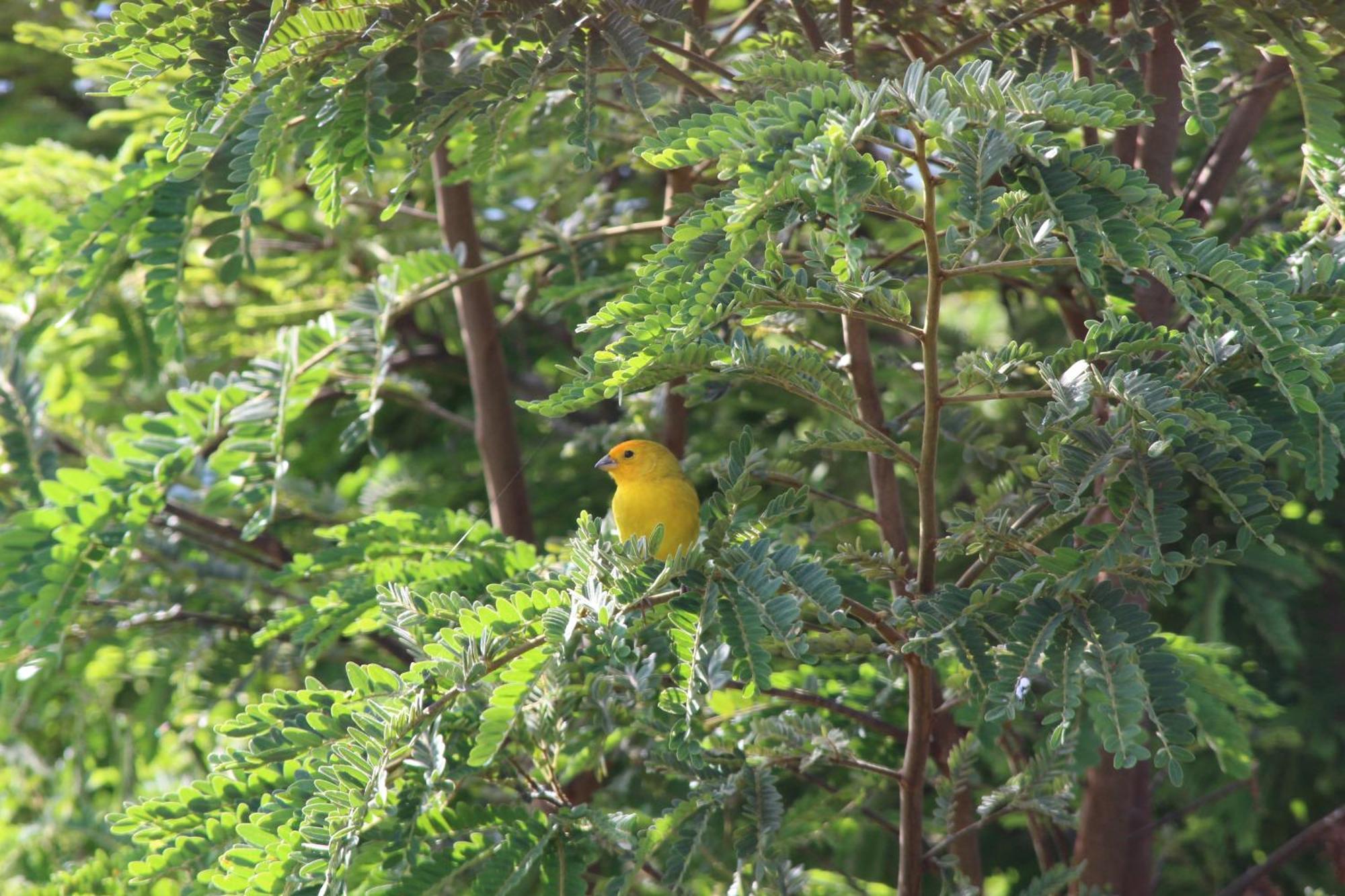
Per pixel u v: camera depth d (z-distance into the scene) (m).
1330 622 13.20
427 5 6.66
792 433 14.80
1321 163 6.98
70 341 13.87
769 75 5.79
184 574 12.15
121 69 9.73
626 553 5.70
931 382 5.57
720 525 5.86
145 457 8.31
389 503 14.07
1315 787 13.39
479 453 15.38
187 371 14.05
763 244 5.62
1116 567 5.11
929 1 8.45
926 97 4.72
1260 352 5.24
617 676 6.58
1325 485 5.61
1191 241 5.01
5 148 12.59
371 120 6.82
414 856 6.43
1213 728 8.83
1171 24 7.85
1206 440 5.32
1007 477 8.38
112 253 8.00
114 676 13.62
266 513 8.26
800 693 7.82
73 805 13.70
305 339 9.21
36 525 7.81
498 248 14.92
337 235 13.30
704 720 7.95
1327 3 7.03
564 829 6.84
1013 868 13.84
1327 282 6.08
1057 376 5.71
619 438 11.03
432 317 15.99
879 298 5.24
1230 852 13.55
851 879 10.17
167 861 6.20
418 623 6.39
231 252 7.78
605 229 11.16
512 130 9.63
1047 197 4.87
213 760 6.27
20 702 11.95
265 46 6.13
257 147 6.39
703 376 6.04
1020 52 7.66
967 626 5.47
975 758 7.90
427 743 5.82
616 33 6.73
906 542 8.84
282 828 5.41
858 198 4.56
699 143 4.93
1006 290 13.66
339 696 6.30
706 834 8.33
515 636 5.74
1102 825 9.35
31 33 10.82
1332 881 13.27
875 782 8.80
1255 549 11.77
